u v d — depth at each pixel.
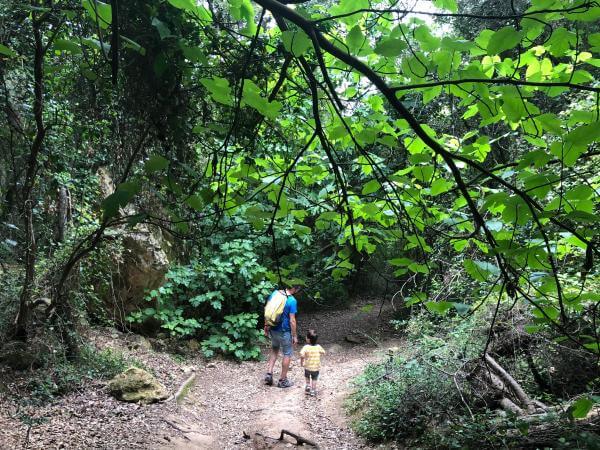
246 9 1.70
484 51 1.67
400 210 2.08
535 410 4.45
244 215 1.84
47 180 5.17
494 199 1.34
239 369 8.62
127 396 5.83
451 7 1.64
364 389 6.61
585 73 1.64
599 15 1.19
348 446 5.44
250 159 2.15
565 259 3.00
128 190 1.32
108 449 4.48
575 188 1.30
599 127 1.13
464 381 5.21
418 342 6.51
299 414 6.51
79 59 2.86
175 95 2.10
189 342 8.97
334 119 2.28
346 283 13.72
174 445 4.93
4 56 3.09
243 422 6.21
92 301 7.57
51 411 5.02
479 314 5.02
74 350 6.12
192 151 2.39
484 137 2.07
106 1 1.88
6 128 3.64
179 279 8.77
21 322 5.57
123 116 2.40
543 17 1.26
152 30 1.86
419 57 1.54
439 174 2.21
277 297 7.90
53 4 2.22
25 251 5.29
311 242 9.75
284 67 1.75
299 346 10.74
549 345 4.46
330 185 2.29
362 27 2.01
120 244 7.16
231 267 9.30
